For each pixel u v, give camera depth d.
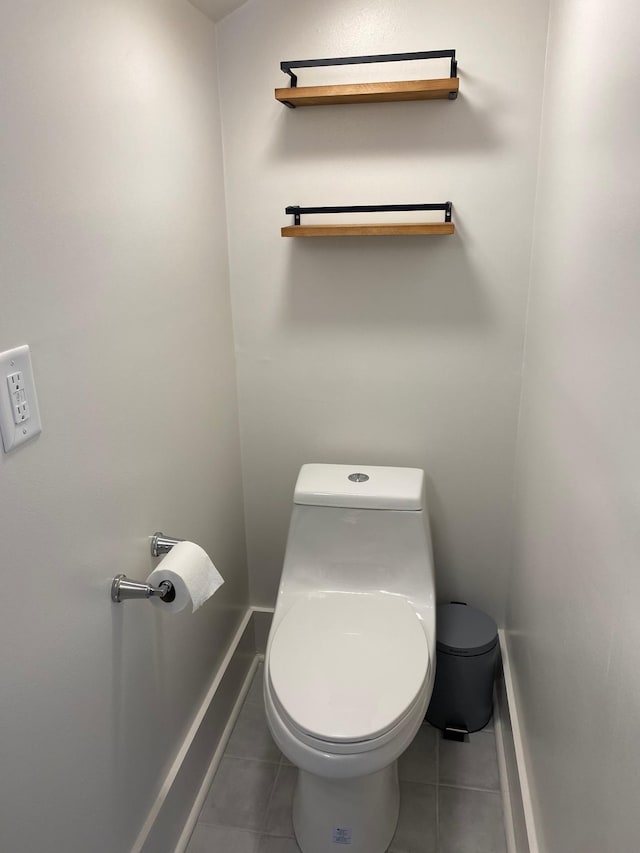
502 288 1.76
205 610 1.76
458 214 1.72
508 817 1.61
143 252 1.28
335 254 1.81
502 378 1.83
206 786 1.73
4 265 0.83
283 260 1.84
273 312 1.89
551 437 1.35
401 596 1.75
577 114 1.21
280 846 1.59
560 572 1.21
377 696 1.38
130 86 1.20
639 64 0.83
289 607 1.73
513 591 1.87
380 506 1.72
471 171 1.69
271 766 1.82
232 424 1.95
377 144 1.71
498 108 1.63
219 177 1.75
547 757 1.27
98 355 1.10
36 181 0.90
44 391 0.93
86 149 1.04
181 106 1.46
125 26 1.17
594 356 1.02
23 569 0.90
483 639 1.84
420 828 1.62
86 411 1.06
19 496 0.88
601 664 0.91
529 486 1.62
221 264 1.79
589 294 1.07
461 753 1.85
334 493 1.74
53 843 1.01
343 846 1.52
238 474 2.03
